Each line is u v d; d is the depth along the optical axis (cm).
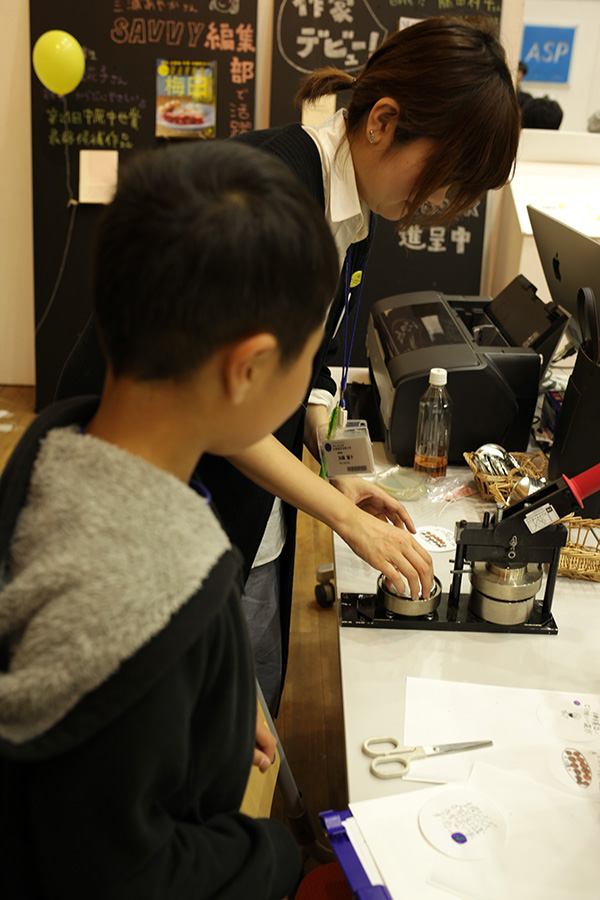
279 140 119
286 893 77
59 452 56
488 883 79
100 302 55
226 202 52
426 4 374
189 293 51
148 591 50
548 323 188
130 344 54
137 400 56
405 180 118
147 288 51
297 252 53
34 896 58
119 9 370
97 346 112
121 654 49
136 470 54
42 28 372
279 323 54
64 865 55
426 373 171
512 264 378
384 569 117
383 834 84
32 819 54
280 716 215
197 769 62
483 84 106
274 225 52
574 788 91
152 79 378
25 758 49
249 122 383
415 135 111
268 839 68
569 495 113
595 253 162
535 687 108
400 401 174
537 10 491
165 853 58
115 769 53
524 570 120
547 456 184
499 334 209
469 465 171
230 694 61
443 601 127
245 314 52
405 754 95
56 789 53
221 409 57
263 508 135
